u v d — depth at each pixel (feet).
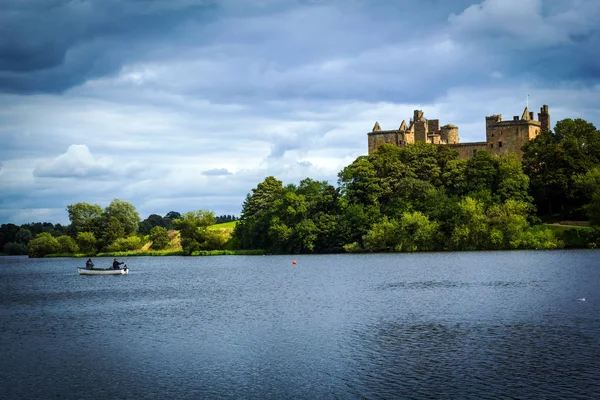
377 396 112.98
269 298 246.06
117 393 118.11
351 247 538.88
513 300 214.90
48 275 431.84
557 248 480.23
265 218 618.03
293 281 315.58
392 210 536.83
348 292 256.52
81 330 182.60
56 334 176.76
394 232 508.53
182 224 654.94
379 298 233.35
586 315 181.16
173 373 130.93
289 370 131.03
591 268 320.70
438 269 347.36
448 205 510.99
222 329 178.09
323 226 562.25
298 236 567.59
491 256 428.56
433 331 165.27
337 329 172.14
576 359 132.36
